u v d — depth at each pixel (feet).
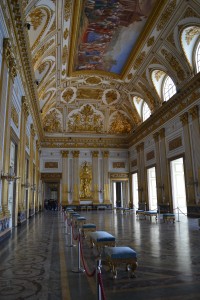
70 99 88.84
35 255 20.49
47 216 63.82
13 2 29.04
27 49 38.37
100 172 96.02
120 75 73.51
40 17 40.55
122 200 97.71
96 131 97.71
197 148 52.54
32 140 62.95
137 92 78.59
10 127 33.01
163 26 50.98
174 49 54.70
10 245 24.91
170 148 64.69
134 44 58.39
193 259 18.78
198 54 53.36
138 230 36.19
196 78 50.93
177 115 61.16
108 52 61.41
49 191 103.30
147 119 75.97
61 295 11.94
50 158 93.86
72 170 94.17
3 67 27.68
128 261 14.61
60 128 95.76
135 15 48.44
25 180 49.55
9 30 29.68
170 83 66.33
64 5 41.93
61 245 24.95
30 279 14.33
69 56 60.39
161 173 69.26
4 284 13.48
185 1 43.78
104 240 19.79
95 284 13.50
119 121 98.68
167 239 27.99
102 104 92.94
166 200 65.92
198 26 47.09
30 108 56.08
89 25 50.49
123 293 12.28
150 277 14.66
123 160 98.22
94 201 92.89
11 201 39.14
